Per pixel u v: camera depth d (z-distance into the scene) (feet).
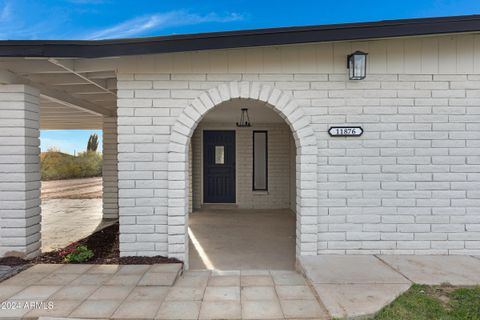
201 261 14.48
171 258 12.45
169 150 12.45
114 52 10.89
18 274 11.23
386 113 12.69
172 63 12.48
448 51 12.73
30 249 12.82
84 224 22.43
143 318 8.55
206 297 9.77
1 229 12.44
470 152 12.72
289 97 12.60
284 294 10.00
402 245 12.78
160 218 12.53
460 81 12.73
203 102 12.49
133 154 12.48
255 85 12.54
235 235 19.27
